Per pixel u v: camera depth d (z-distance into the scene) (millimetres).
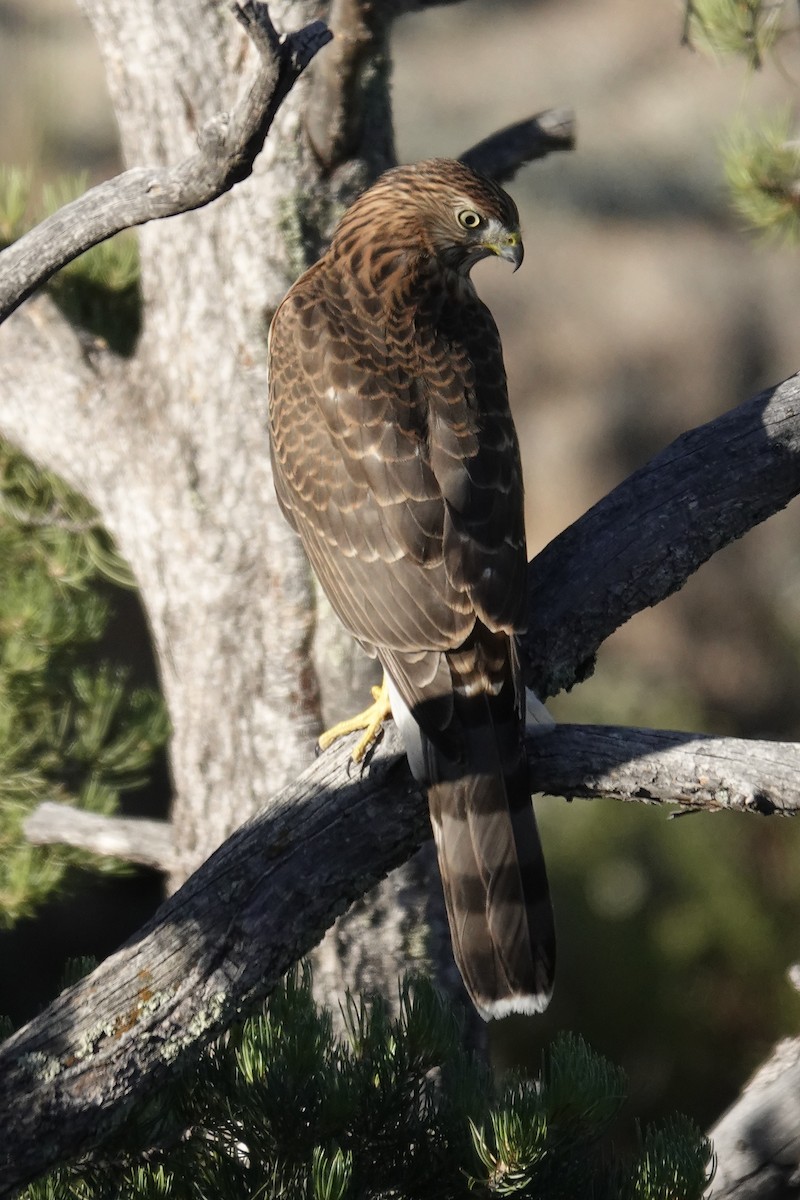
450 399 7477
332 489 7359
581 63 32500
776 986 17594
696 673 25047
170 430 9438
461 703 6535
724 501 7250
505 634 6723
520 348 29125
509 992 6141
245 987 6238
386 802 6465
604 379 28688
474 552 6914
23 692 11094
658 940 17766
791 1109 7695
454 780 6344
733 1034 17594
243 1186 5969
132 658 18703
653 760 6242
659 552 7168
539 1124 5734
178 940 6234
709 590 25641
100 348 9812
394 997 9305
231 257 9086
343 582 7238
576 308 29469
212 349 9219
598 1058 6098
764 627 25391
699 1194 6047
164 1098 6250
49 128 15641
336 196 9070
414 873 9383
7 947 19109
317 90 8625
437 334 7891
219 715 9500
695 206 30797
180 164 5875
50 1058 6051
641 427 28234
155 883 19609
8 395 9930
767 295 29516
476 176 8250
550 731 6484
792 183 9688
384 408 7391
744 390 28766
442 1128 6039
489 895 6219
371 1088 5988
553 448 28062
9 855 10930
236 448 9227
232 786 9531
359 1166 6047
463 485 7105
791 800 6078
